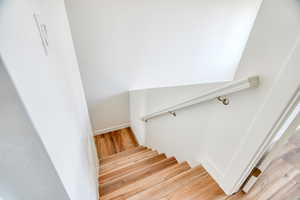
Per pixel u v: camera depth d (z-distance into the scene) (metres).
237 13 2.01
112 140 3.10
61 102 0.58
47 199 0.44
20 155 0.34
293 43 0.58
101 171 1.81
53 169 0.39
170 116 1.68
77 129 0.83
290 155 1.53
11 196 0.39
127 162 2.00
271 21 0.65
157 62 2.16
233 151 0.99
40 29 0.45
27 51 0.32
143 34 1.86
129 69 2.13
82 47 1.77
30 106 0.30
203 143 1.27
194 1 1.77
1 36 0.23
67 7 1.47
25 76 0.30
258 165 0.95
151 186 1.26
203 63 2.40
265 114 0.74
